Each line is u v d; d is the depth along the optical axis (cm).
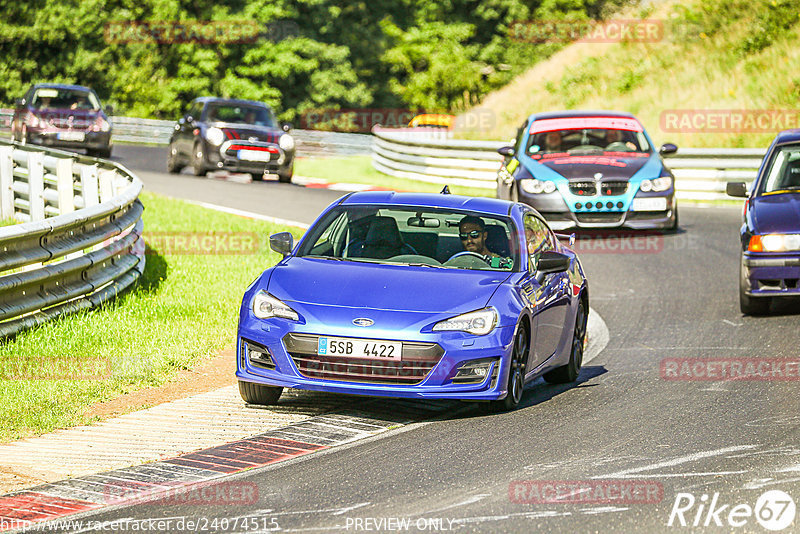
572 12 17288
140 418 2273
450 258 2534
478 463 1922
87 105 9019
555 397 2530
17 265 2808
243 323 2322
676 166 6825
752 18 9581
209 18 15800
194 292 3669
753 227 3484
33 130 8712
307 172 8969
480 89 17612
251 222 5366
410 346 2225
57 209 4891
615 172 4962
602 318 3603
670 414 2302
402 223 2602
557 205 4916
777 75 8794
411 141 8119
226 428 2195
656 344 3166
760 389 2523
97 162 4969
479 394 2255
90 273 3262
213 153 7581
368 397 2480
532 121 5409
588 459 1941
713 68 9281
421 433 2152
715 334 3266
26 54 15500
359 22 17825
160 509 1686
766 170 3738
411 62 17925
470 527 1576
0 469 1920
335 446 2059
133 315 3250
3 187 5203
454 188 7631
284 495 1745
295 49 15725
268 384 2281
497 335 2275
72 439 2116
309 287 2348
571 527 1574
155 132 12825
